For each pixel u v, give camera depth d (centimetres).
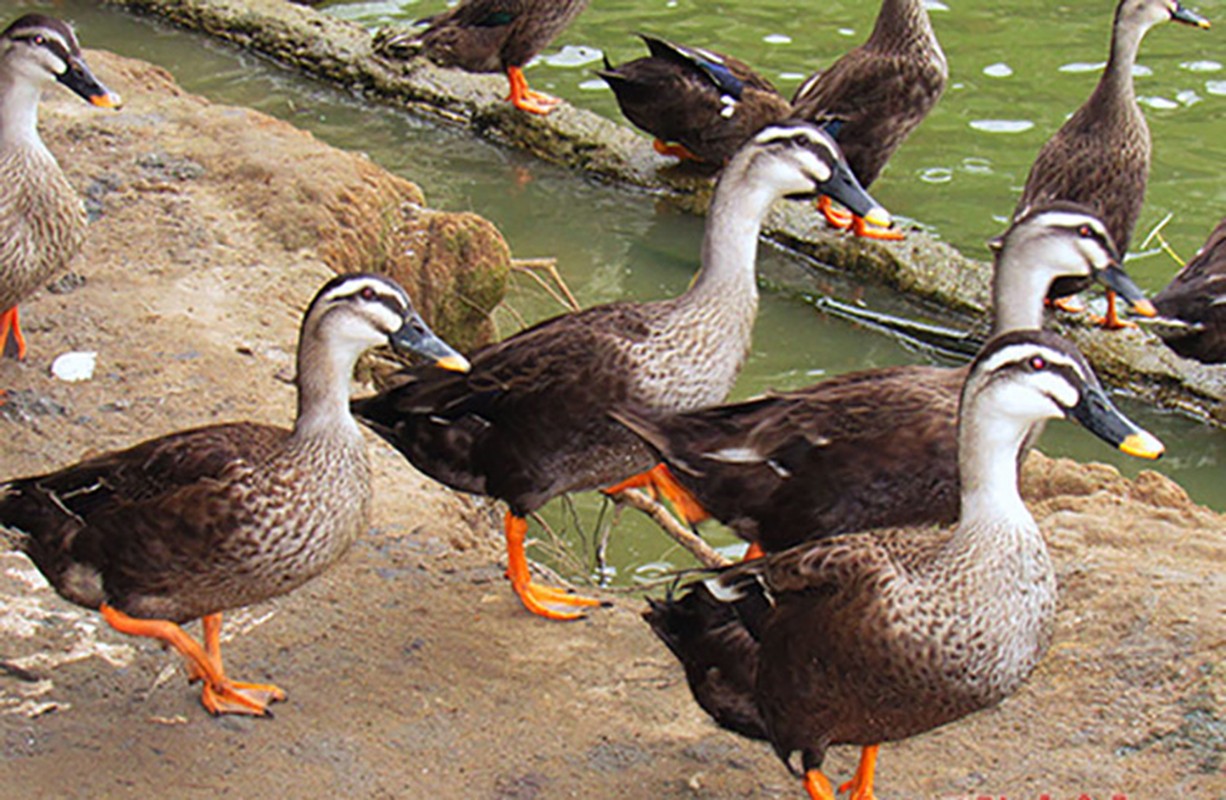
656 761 645
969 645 565
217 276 995
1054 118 1401
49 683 664
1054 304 1152
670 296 1207
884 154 1276
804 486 699
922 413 691
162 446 632
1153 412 1102
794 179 780
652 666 709
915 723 581
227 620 717
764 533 716
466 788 622
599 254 1264
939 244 1226
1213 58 1481
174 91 1293
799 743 599
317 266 1028
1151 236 1234
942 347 1162
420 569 766
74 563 638
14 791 604
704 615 618
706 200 1327
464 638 720
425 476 845
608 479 769
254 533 621
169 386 870
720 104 1301
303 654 698
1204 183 1305
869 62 1246
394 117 1465
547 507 990
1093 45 1515
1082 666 676
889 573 566
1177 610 691
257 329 940
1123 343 1125
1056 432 1074
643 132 1409
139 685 668
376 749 641
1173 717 639
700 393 763
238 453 626
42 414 838
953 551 570
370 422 780
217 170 1110
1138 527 781
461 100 1447
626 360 740
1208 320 1033
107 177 1088
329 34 1523
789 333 1177
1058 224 786
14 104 852
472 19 1402
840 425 696
